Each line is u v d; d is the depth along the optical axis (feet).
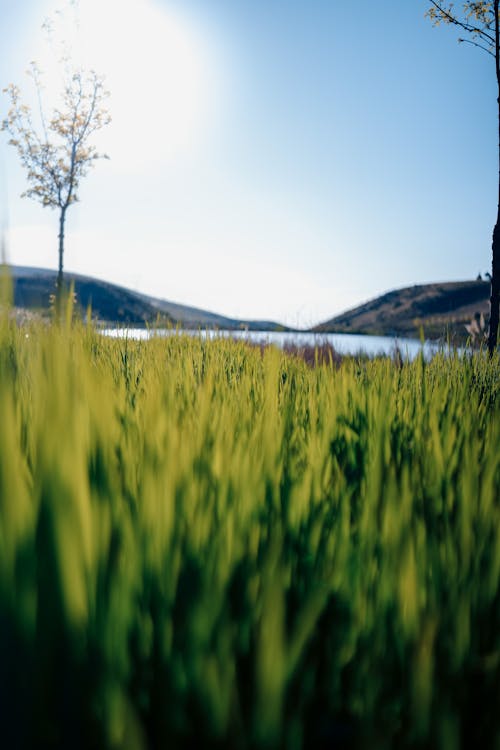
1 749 1.98
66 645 2.18
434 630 2.87
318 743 2.97
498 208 36.73
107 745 2.23
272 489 4.17
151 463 3.43
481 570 3.94
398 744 2.87
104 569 2.52
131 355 12.47
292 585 3.61
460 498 4.42
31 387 4.64
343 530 3.83
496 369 11.93
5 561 2.15
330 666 3.16
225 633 2.57
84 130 87.97
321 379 9.72
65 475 2.49
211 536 3.35
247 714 2.73
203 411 5.17
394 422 7.11
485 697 3.16
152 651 2.73
